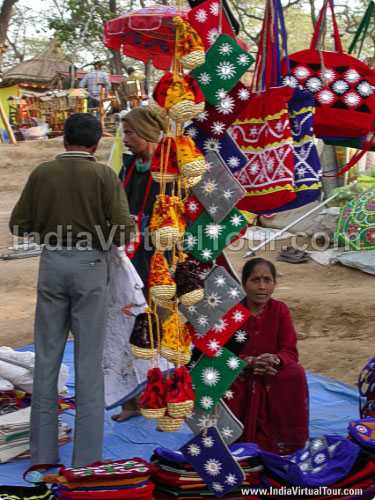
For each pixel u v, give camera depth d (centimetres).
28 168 1600
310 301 689
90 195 349
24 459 385
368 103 395
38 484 310
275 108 347
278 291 741
